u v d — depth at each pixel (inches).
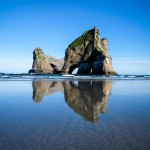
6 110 388.5
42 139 211.0
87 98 575.2
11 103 477.7
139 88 921.5
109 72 4350.4
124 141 204.8
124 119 309.7
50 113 359.9
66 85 1080.2
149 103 483.5
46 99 549.0
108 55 5191.9
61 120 302.8
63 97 593.3
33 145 193.3
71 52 5541.3
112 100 534.9
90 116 333.7
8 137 217.6
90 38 5556.1
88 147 188.5
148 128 256.2
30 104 462.9
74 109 401.4
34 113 359.9
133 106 437.4
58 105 450.6
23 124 277.3
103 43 5757.9
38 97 591.2
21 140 207.6
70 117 325.4
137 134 229.0
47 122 289.4
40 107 423.8
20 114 350.0
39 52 6387.8
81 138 214.2
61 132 237.1
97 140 207.9
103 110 391.2
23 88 879.7
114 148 186.1
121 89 864.3
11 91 757.3
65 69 5472.4
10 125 271.4
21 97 589.3
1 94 665.0
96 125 271.9
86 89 854.5
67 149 183.9
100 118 317.7
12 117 324.2
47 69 6314.0
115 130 246.8
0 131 241.8
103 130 246.7
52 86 1001.5
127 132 237.1
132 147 188.4
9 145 193.2
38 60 6230.3
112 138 214.7
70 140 208.2
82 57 5408.5
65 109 400.8
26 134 229.0
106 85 1110.4
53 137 217.5
